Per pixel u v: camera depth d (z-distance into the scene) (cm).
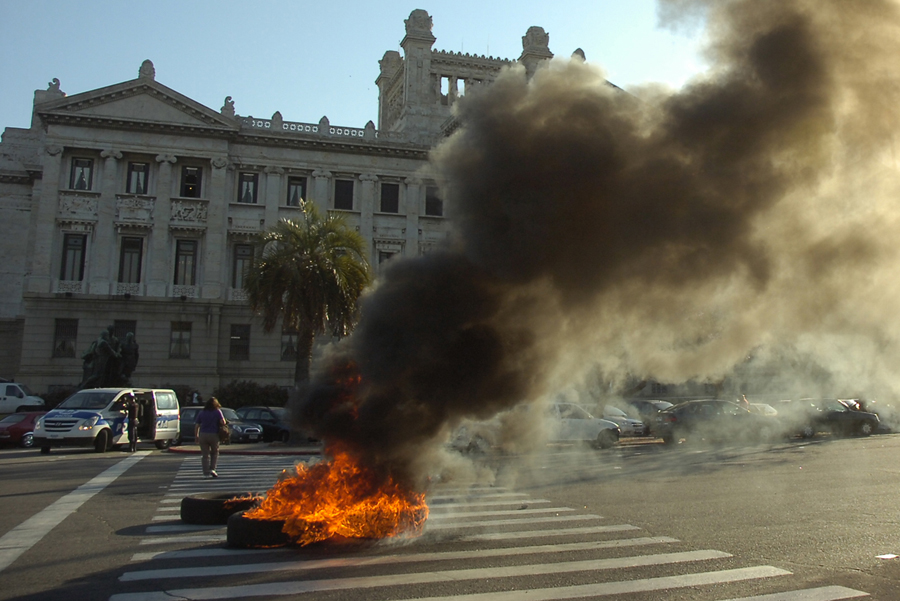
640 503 1104
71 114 4184
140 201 4294
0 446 2480
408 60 5091
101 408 2275
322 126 4622
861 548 789
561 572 674
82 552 766
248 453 2266
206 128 4353
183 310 4272
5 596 598
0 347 4741
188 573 669
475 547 781
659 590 616
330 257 2745
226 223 4409
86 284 4178
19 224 4878
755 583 643
